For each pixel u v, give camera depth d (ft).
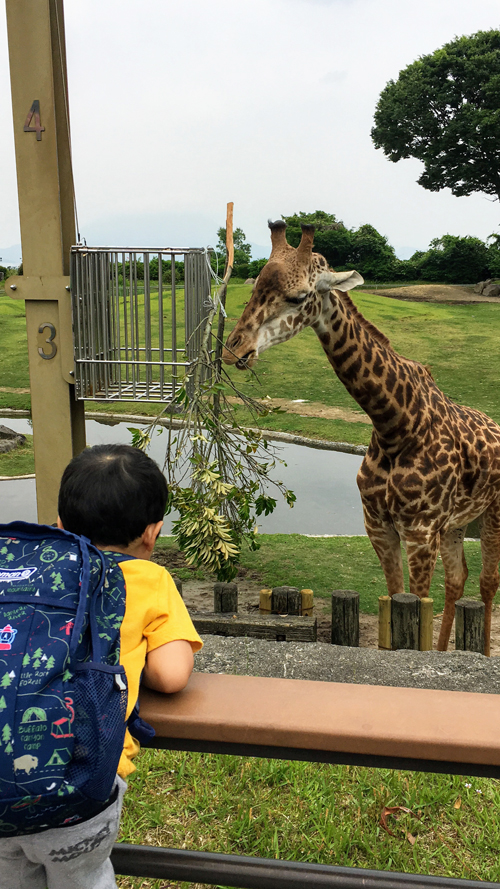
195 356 14.99
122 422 45.73
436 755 4.39
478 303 94.38
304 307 13.29
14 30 14.02
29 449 38.60
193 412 15.02
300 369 59.41
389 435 14.23
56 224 14.71
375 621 18.22
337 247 132.67
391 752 4.42
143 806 7.39
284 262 13.23
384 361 13.99
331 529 28.32
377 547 15.57
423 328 76.23
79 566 4.24
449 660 10.08
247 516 15.93
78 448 16.17
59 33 14.44
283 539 25.04
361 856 6.82
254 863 4.75
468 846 6.89
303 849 6.85
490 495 16.24
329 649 10.41
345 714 4.61
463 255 123.75
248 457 15.87
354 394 14.14
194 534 14.39
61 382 15.48
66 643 3.85
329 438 41.60
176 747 4.70
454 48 108.88
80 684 3.82
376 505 14.99
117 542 4.96
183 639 4.62
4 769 3.59
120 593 4.41
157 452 37.42
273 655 10.23
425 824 7.23
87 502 4.85
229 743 4.60
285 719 4.54
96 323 15.16
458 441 15.12
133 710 4.43
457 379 56.75
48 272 14.90
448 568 17.22
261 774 7.85
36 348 15.35
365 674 9.71
